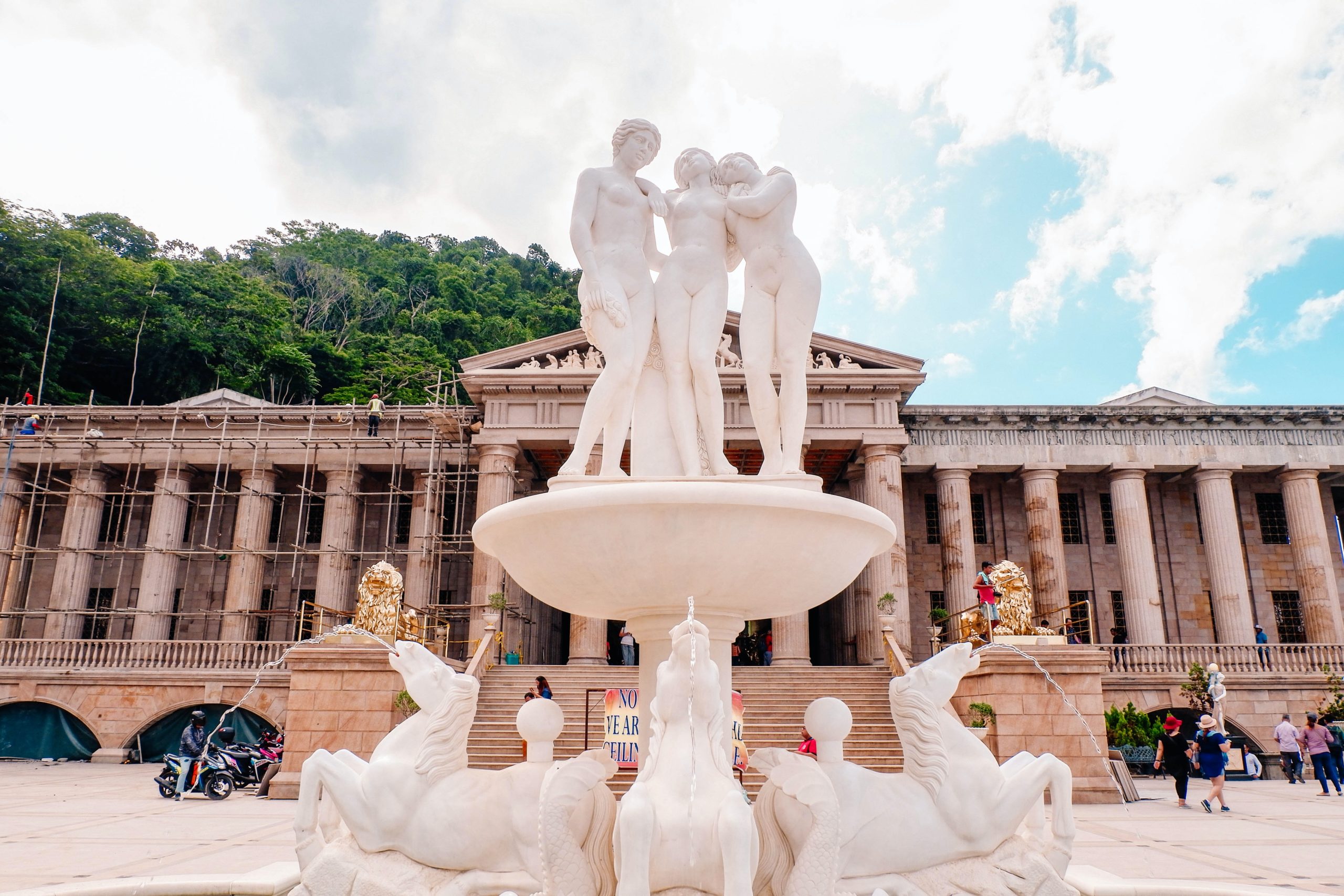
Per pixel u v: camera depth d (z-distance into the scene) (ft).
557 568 18.12
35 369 163.73
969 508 115.03
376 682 59.36
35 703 94.32
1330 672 96.68
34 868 28.71
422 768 17.56
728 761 15.67
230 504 127.65
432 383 205.36
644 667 19.57
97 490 119.24
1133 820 45.85
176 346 184.03
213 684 93.81
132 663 98.63
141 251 226.58
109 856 31.40
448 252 298.15
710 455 21.29
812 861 15.24
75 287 174.29
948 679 18.33
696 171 22.93
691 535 16.66
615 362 20.99
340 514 116.37
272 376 197.98
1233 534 113.19
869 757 59.16
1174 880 25.43
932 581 123.65
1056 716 57.31
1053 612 103.24
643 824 14.10
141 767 86.38
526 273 311.27
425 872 17.25
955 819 17.33
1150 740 77.97
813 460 114.93
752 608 18.89
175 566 116.26
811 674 78.89
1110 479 118.73
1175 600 123.65
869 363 109.19
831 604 119.65
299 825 17.60
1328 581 112.16
